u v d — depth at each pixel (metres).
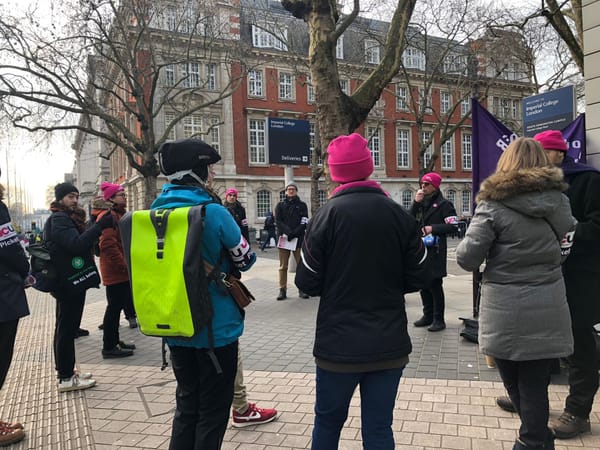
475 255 2.55
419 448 3.05
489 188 2.53
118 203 5.80
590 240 2.92
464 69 21.09
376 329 2.18
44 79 18.08
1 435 3.41
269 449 3.14
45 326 8.00
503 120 27.84
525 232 2.46
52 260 4.29
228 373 2.53
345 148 2.35
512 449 2.82
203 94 31.64
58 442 3.43
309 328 6.53
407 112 40.34
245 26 32.94
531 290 2.47
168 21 21.61
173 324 2.34
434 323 6.00
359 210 2.23
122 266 5.48
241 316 2.59
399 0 7.25
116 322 5.56
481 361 4.73
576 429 3.08
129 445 3.31
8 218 3.53
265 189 34.28
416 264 2.30
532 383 2.53
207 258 2.48
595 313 2.98
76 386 4.45
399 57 7.04
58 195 4.49
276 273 13.13
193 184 2.63
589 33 4.99
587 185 2.95
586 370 3.07
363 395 2.29
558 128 5.68
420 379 4.29
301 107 35.28
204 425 2.47
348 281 2.22
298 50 25.14
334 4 7.18
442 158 43.41
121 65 18.27
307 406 3.83
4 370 3.62
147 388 4.45
